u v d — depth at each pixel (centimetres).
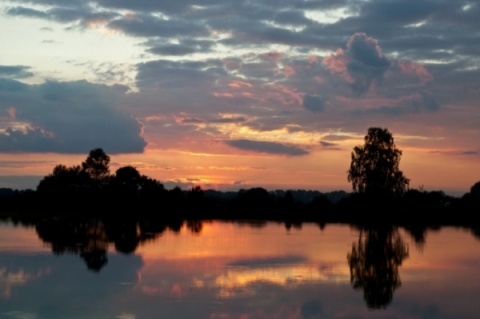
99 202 15312
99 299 2819
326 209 13325
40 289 3070
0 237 6419
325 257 4638
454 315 2630
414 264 4356
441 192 13150
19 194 16850
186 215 13262
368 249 5388
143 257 4488
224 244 5681
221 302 2781
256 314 2564
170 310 2598
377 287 3266
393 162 10325
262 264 4122
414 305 2811
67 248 5175
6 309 2608
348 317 2556
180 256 4562
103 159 17312
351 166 10475
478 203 11688
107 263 4106
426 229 9000
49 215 12794
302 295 2986
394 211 10550
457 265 4322
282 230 8294
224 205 16238
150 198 15375
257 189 16400
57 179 16525
